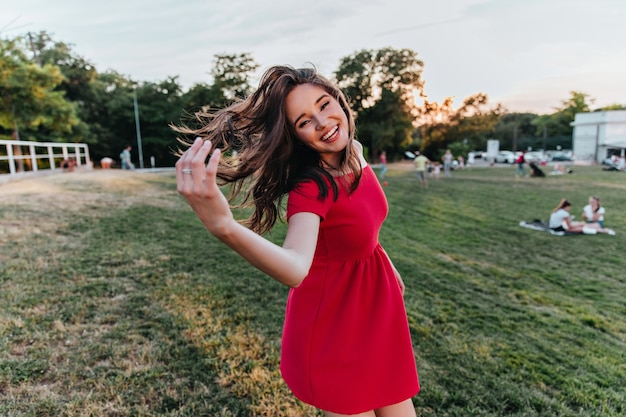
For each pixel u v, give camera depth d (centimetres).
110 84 3994
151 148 3897
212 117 137
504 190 1510
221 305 356
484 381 271
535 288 484
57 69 1825
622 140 4084
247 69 3912
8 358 252
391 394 138
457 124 5372
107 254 478
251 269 456
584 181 1869
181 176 82
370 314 137
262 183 132
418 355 302
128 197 897
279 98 121
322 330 132
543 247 692
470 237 754
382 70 4100
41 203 726
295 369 136
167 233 599
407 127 4197
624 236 780
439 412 236
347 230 129
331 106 124
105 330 297
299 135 123
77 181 1087
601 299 457
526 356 312
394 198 1260
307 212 118
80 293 360
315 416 221
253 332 308
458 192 1441
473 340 333
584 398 261
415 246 668
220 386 240
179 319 322
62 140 2958
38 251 466
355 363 132
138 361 260
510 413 241
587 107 6334
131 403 220
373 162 4281
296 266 99
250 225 140
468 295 444
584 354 322
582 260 617
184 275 425
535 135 7012
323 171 122
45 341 275
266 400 231
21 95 1739
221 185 130
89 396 221
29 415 204
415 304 404
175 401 224
